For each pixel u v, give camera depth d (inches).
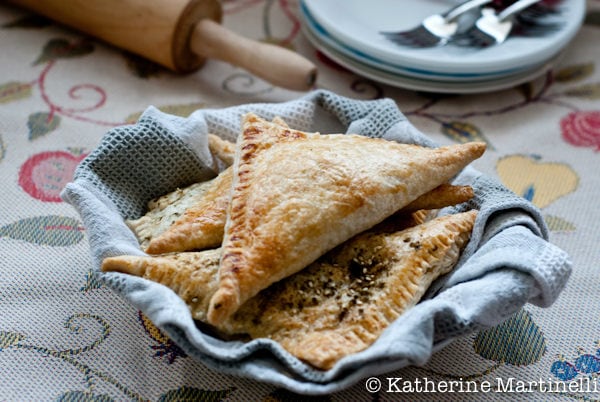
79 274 21.1
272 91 27.0
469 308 17.6
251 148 19.6
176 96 26.5
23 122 25.0
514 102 26.7
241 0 30.3
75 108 25.7
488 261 18.2
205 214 19.3
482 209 19.4
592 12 30.1
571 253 22.1
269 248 17.8
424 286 18.5
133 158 20.3
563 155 25.0
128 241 19.1
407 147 19.8
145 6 26.0
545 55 25.8
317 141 19.5
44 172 23.7
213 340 17.7
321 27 26.6
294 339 17.7
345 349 17.4
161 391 18.9
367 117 21.6
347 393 18.9
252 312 18.1
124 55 27.9
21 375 19.1
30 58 27.4
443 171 19.4
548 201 23.5
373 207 18.6
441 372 19.4
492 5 27.1
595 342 20.1
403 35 26.1
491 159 24.7
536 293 18.1
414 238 18.9
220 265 17.8
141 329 19.9
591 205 23.5
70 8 27.1
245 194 18.7
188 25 26.3
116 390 18.9
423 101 26.6
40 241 21.8
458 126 25.8
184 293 18.2
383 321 17.9
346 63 26.3
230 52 26.1
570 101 26.8
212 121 21.5
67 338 19.8
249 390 18.9
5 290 20.6
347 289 18.3
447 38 26.0
